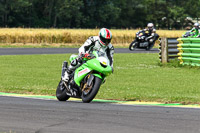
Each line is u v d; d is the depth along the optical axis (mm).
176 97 31391
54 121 21375
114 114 23500
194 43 57719
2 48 102312
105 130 19188
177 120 21672
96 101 30484
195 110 25234
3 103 28062
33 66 60719
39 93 34969
